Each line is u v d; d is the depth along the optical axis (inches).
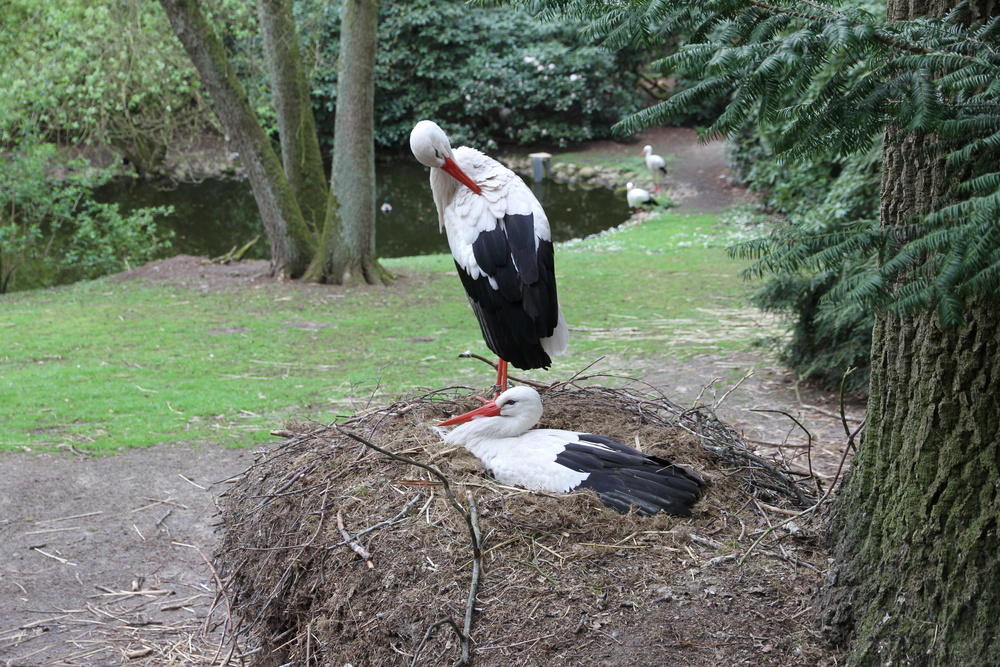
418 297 494.6
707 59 95.4
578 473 154.8
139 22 577.0
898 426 120.6
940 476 113.1
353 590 138.7
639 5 99.2
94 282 557.9
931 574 113.4
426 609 130.1
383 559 138.9
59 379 350.9
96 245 649.0
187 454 282.0
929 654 112.2
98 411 316.8
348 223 522.6
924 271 83.6
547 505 146.3
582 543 140.3
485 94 1035.3
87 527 238.7
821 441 257.0
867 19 92.0
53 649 187.9
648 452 169.2
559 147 1077.1
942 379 112.3
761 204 730.8
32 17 593.0
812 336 316.5
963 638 109.5
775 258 92.4
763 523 149.1
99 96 594.6
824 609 125.3
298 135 536.4
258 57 628.7
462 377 343.0
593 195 911.7
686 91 98.0
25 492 256.2
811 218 371.9
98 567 220.7
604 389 203.5
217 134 1040.8
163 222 817.5
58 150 669.9
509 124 1085.8
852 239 88.6
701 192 844.6
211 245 741.3
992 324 107.0
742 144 716.7
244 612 165.6
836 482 163.3
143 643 190.7
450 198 200.7
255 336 415.8
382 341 404.8
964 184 82.0
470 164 195.3
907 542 116.9
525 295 182.5
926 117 86.5
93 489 259.4
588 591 130.3
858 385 295.4
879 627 117.6
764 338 358.0
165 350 394.0
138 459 278.2
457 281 537.3
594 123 1088.8
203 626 197.2
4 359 380.5
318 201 547.5
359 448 167.6
